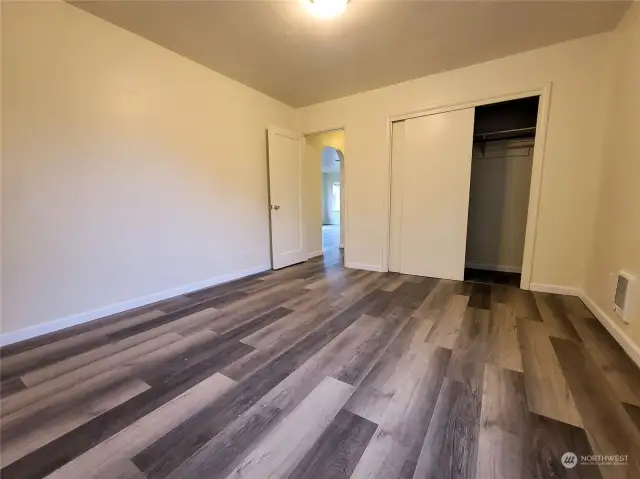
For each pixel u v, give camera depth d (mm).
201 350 1780
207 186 3068
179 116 2750
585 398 1308
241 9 2059
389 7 2031
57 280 2045
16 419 1206
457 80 3027
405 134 3439
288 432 1129
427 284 3156
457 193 3213
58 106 1991
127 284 2447
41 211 1950
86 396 1354
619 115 2088
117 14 2115
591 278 2404
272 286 3150
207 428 1153
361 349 1771
